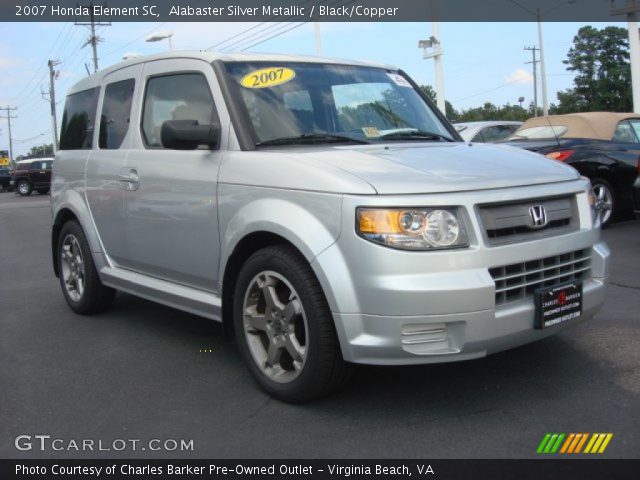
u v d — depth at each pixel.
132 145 4.77
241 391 3.79
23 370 4.33
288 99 4.18
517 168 3.57
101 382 4.04
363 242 3.05
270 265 3.48
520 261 3.22
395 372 3.91
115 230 4.93
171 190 4.23
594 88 53.19
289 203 3.39
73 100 5.89
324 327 3.25
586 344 4.27
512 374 3.82
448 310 3.00
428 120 4.77
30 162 34.59
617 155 8.91
